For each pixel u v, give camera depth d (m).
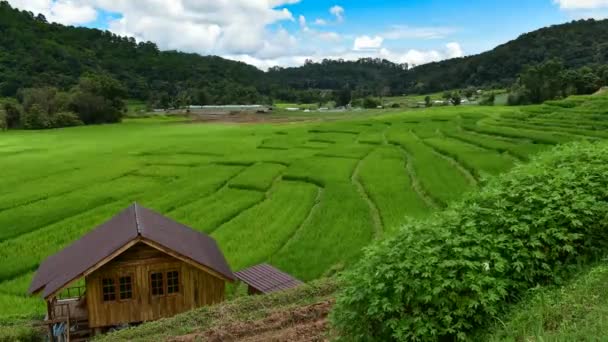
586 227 10.25
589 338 7.17
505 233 10.12
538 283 9.45
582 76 131.75
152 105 191.12
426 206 37.09
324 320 14.72
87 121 137.38
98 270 19.52
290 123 123.50
